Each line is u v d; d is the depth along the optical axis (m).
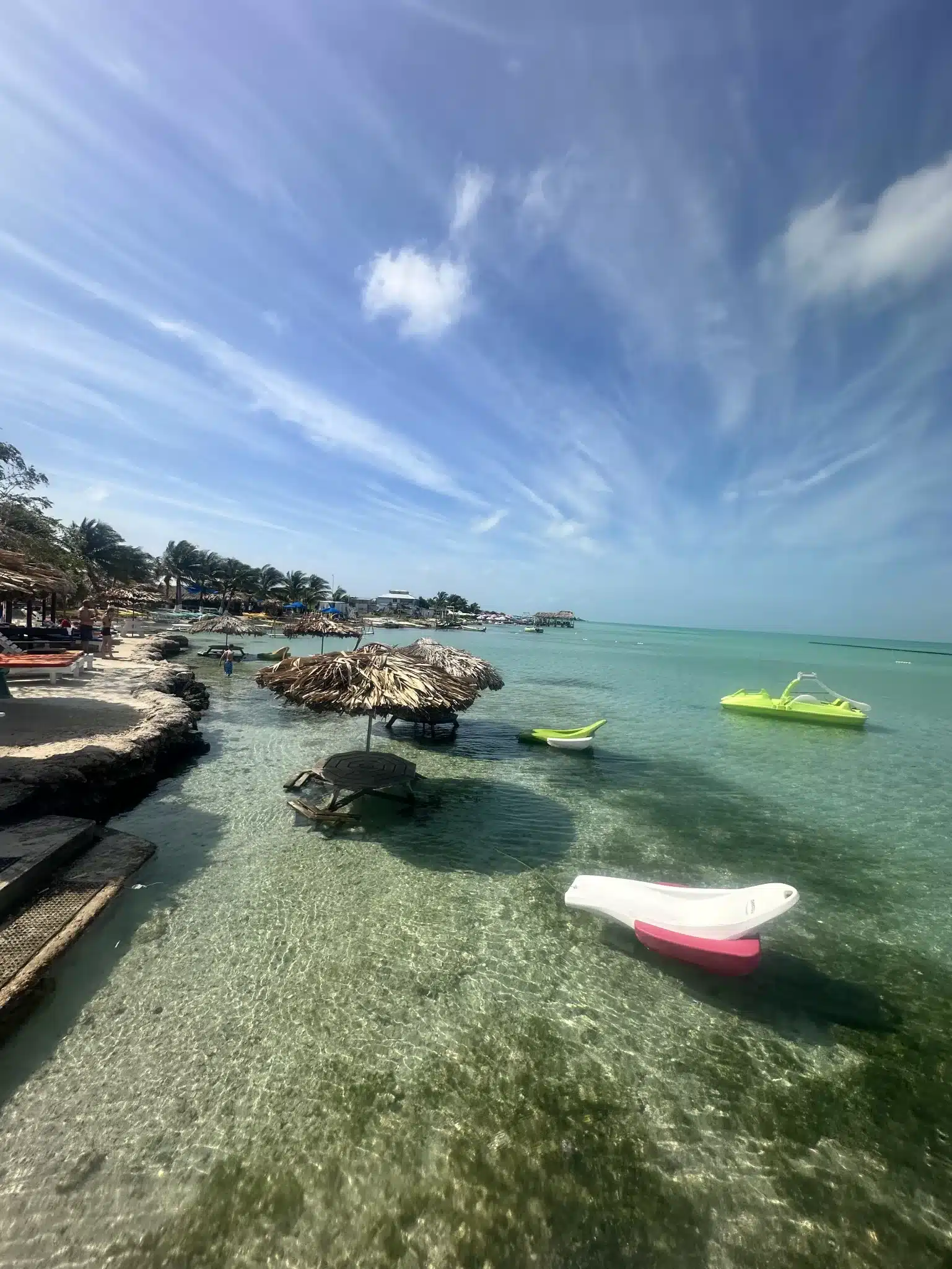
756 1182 3.29
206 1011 4.41
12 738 9.03
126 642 28.05
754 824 9.28
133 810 8.41
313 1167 3.24
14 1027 4.10
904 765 13.48
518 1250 2.89
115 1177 3.13
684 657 53.16
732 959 4.99
